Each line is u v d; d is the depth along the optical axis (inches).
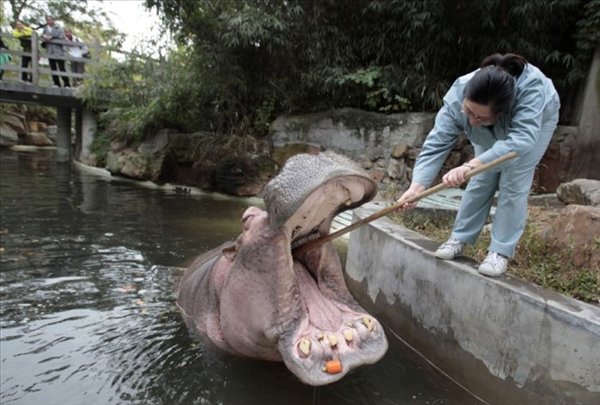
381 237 187.8
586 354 102.5
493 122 123.3
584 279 133.2
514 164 127.9
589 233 149.7
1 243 262.1
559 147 369.7
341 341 103.0
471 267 139.9
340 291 120.1
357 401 120.1
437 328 146.3
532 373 113.9
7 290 191.5
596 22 358.0
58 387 122.4
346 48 461.4
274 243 108.0
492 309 125.7
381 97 437.1
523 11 377.4
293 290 109.3
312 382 97.2
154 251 253.4
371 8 429.7
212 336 138.3
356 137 428.8
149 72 577.0
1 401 116.0
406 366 143.2
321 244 115.2
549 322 110.1
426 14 392.5
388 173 407.2
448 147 139.9
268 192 101.3
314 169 95.9
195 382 125.0
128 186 501.4
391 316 174.2
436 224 232.4
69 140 818.8
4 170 594.9
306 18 455.8
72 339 149.6
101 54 733.9
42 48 738.8
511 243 133.3
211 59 476.1
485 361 127.2
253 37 446.6
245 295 115.0
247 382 124.9
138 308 175.0
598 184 238.7
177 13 471.5
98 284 200.7
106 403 116.1
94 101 654.5
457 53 427.5
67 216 338.3
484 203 146.6
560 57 403.5
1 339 148.9
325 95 476.1
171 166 525.0
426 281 153.6
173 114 547.5
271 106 490.3
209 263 162.4
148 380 126.1
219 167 465.7
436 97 411.5
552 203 270.7
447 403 123.7
